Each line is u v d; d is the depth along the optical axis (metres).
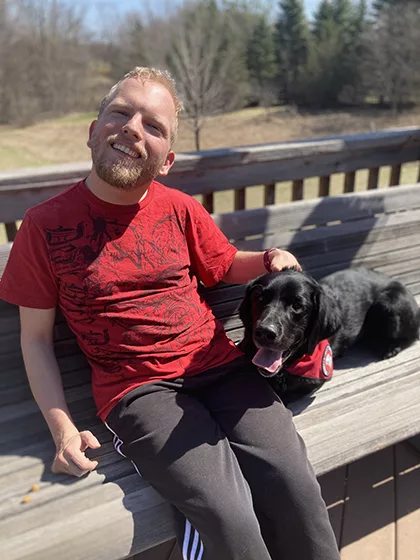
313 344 2.18
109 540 1.64
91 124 1.95
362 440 2.05
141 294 1.90
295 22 32.12
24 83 27.92
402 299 2.69
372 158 3.39
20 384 2.25
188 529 1.65
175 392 1.89
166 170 2.07
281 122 25.91
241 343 2.33
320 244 2.95
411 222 3.23
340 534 2.31
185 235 2.09
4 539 1.58
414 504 2.47
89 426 2.13
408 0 27.55
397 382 2.44
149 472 1.72
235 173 2.90
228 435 1.84
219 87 19.53
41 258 1.83
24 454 1.97
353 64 29.59
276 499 1.69
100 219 1.87
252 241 2.75
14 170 2.39
